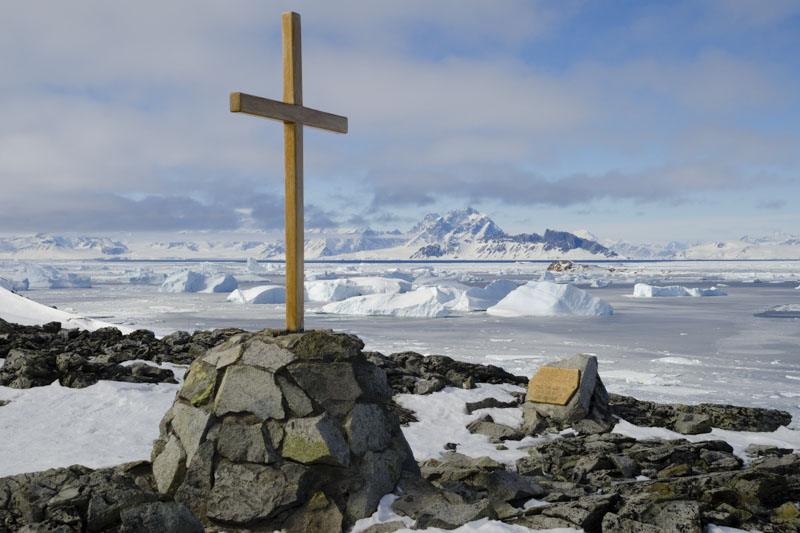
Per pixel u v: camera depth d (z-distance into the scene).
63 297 69.12
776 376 21.22
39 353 10.10
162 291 81.88
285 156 5.27
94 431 7.46
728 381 20.09
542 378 9.69
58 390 9.11
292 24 5.21
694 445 7.87
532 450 7.83
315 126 5.45
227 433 4.72
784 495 5.54
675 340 32.25
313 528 4.39
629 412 10.03
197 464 4.68
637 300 67.88
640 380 20.25
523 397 10.87
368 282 74.81
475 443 8.33
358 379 5.04
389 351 27.19
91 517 4.15
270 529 4.42
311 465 4.61
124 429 7.58
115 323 40.97
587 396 9.37
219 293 79.44
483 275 162.12
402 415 9.51
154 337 14.48
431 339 32.66
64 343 12.74
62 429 7.48
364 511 4.55
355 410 4.85
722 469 6.91
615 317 47.16
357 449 4.75
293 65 5.22
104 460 6.28
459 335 34.78
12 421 7.75
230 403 4.82
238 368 4.91
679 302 64.44
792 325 40.34
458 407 10.10
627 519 4.45
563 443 8.01
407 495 4.79
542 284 52.16
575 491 5.68
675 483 5.68
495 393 11.19
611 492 5.73
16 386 9.22
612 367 23.30
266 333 5.15
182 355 12.46
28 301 23.34
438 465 6.81
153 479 5.09
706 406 10.45
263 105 4.96
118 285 100.75
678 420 9.39
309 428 4.63
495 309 51.06
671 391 18.22
